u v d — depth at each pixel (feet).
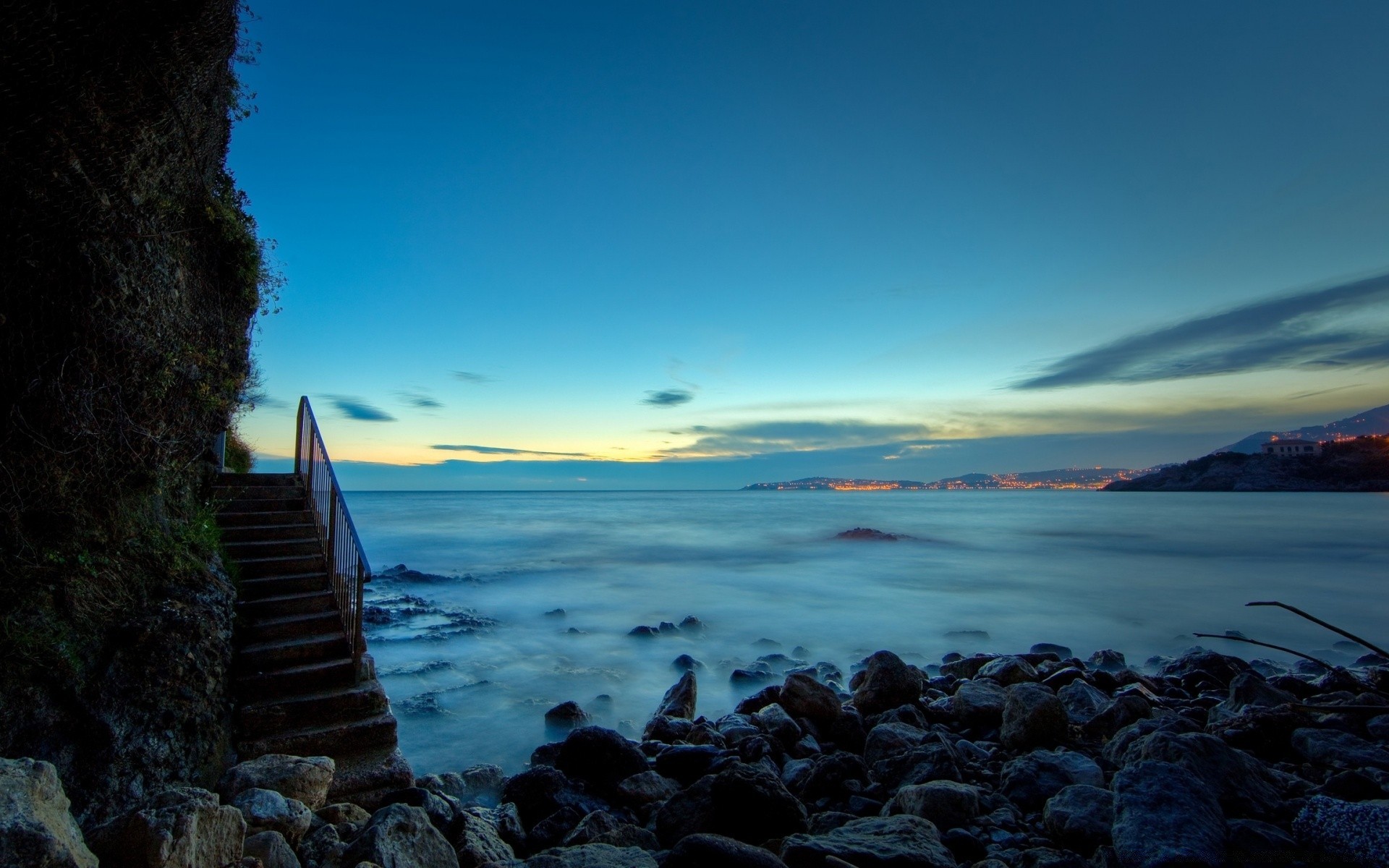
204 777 19.06
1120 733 22.91
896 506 375.04
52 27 18.25
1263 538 159.53
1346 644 57.57
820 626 64.90
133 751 17.03
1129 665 50.57
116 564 19.89
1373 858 13.80
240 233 30.45
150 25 20.77
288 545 30.25
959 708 28.60
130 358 21.54
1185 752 17.79
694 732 27.71
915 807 18.21
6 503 16.83
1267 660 51.24
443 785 24.41
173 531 24.44
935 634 62.28
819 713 27.99
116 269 20.76
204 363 27.30
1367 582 93.56
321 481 31.37
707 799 18.30
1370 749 20.53
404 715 36.58
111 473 20.57
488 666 47.55
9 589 16.15
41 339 18.38
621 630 61.62
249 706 22.47
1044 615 71.15
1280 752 22.17
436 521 220.23
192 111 24.72
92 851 11.15
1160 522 214.69
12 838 8.80
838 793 20.92
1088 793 17.57
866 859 13.97
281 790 18.49
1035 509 320.09
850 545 145.18
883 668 30.99
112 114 20.34
